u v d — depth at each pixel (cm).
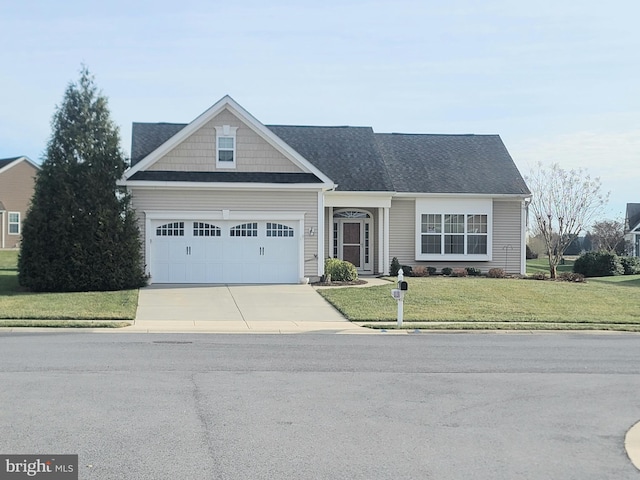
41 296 2031
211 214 2470
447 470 651
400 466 658
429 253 2973
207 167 2497
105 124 2347
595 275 3394
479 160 3192
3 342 1361
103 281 2234
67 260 2206
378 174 2942
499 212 3038
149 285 2389
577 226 3106
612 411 887
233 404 879
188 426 775
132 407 852
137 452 682
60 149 2278
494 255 3025
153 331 1591
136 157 2741
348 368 1142
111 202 2292
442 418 835
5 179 4950
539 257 5619
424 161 3155
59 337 1455
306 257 2517
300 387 986
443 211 2978
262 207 2498
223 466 646
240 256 2498
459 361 1234
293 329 1644
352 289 2295
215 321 1736
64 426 764
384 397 937
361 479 621
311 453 690
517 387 1019
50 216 2223
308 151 3055
